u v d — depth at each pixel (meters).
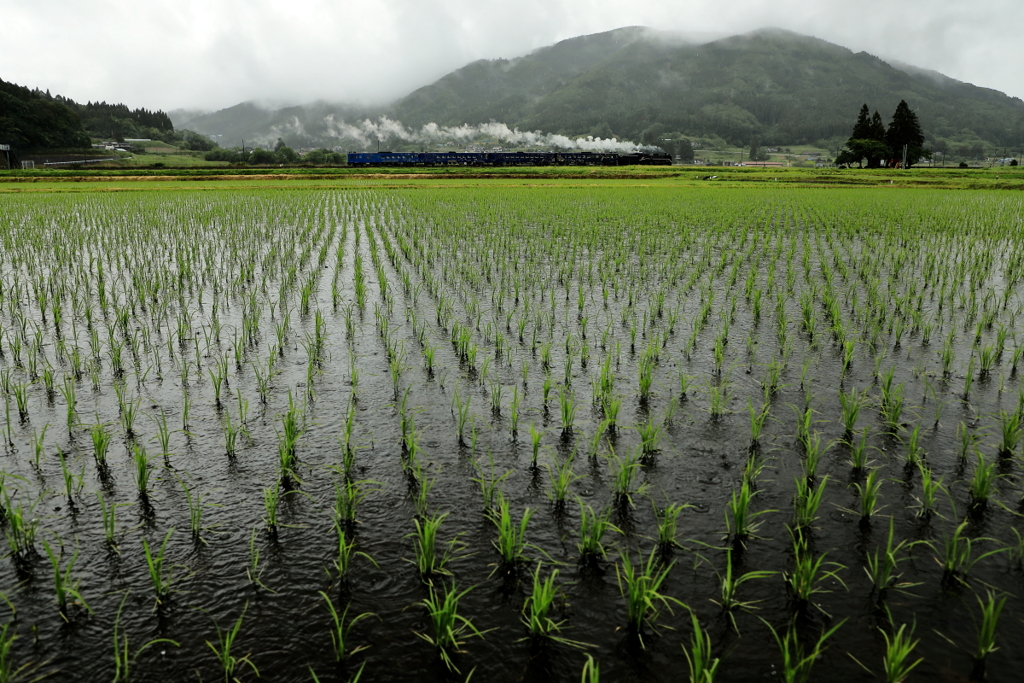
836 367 9.61
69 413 7.39
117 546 5.34
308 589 4.91
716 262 18.58
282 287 14.57
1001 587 4.90
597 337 11.22
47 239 21.98
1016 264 17.28
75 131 153.25
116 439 7.20
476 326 11.86
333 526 5.67
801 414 7.89
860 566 5.14
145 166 102.56
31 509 5.72
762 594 4.84
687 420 7.78
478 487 6.31
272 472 6.57
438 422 7.75
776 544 5.42
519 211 32.00
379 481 6.39
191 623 4.57
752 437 7.11
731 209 34.22
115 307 12.00
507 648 4.36
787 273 15.78
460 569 5.13
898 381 9.02
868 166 104.81
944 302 13.59
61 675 4.12
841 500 6.04
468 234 23.64
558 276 16.39
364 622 4.59
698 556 5.27
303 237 22.67
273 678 4.12
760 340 11.02
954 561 4.96
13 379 8.92
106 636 4.43
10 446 6.96
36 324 11.64
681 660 4.27
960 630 4.49
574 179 75.94
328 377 9.24
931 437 7.27
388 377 9.25
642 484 6.34
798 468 6.65
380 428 7.60
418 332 11.45
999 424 7.58
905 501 6.02
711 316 12.61
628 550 5.34
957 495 6.09
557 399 8.47
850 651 4.31
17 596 4.78
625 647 4.37
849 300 13.95
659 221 28.09
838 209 34.56
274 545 5.41
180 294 13.17
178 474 6.48
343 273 16.83
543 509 5.94
